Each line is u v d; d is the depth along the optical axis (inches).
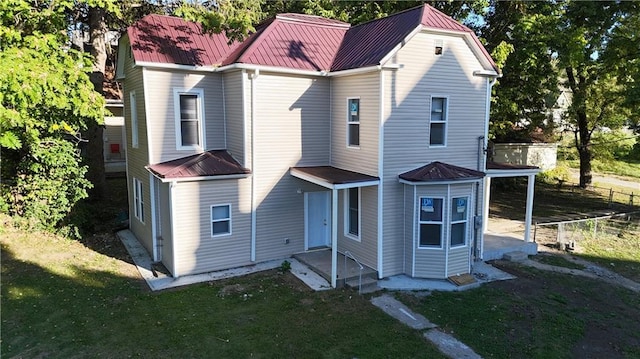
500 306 426.9
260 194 526.9
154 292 443.5
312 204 568.4
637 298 468.1
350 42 562.6
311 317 395.9
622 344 370.9
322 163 560.7
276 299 431.8
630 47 759.7
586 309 432.8
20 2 467.8
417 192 479.8
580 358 347.6
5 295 417.1
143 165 557.9
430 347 351.6
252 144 513.3
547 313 417.4
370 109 482.9
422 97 489.4
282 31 557.0
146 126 521.0
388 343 355.3
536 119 958.4
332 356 335.3
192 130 547.5
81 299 418.9
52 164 580.1
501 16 868.6
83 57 521.3
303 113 539.5
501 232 682.2
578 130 1068.5
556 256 594.9
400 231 498.0
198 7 564.7
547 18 778.2
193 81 535.2
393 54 460.1
